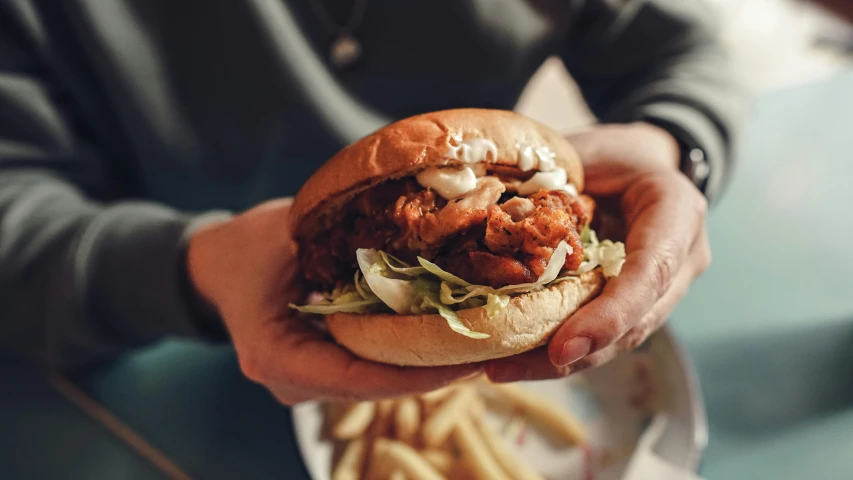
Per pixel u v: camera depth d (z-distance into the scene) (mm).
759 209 512
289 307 317
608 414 362
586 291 273
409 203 278
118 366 424
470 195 274
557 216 260
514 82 514
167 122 453
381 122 496
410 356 268
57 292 351
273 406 395
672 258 279
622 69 533
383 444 346
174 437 382
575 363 285
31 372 426
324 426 357
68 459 375
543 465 353
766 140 581
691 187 324
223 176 492
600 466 346
